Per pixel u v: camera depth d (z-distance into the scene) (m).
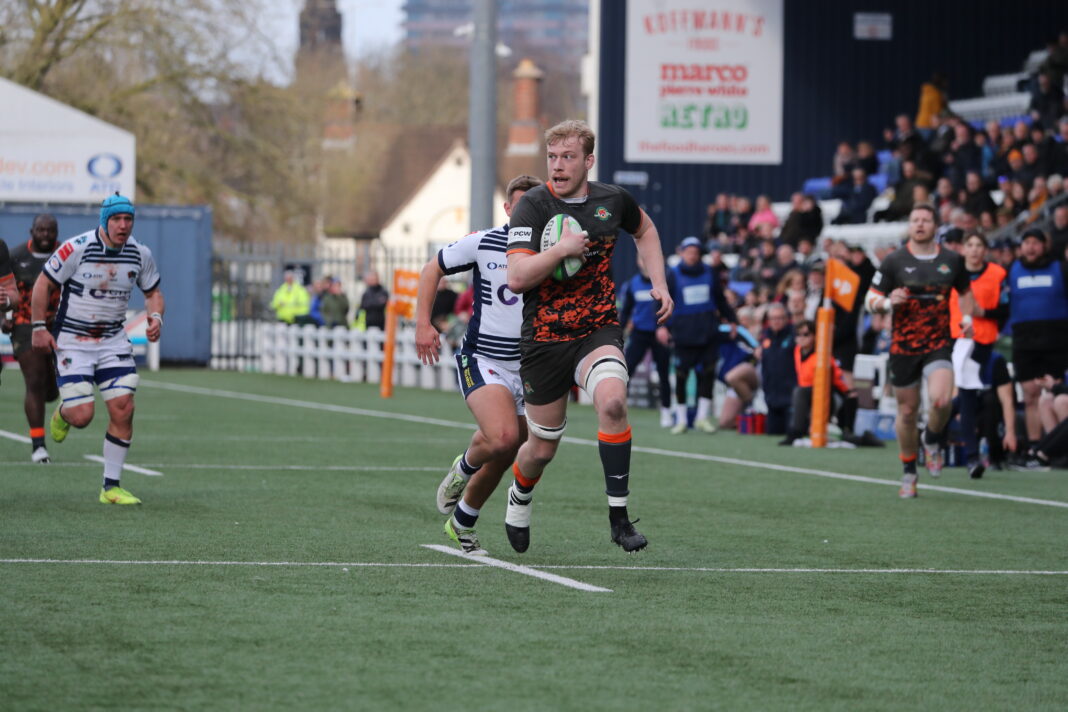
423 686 17.09
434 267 25.31
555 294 23.80
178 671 17.64
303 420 61.25
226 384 87.62
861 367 60.03
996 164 84.50
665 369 61.84
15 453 44.62
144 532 28.94
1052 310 47.50
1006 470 46.03
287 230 139.62
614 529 24.28
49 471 39.88
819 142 109.06
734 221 98.12
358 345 93.56
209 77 132.75
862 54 109.56
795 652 19.25
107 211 32.69
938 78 104.12
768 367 58.56
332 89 142.25
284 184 137.25
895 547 28.92
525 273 22.83
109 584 23.16
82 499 34.03
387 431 56.28
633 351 61.22
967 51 110.94
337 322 100.88
